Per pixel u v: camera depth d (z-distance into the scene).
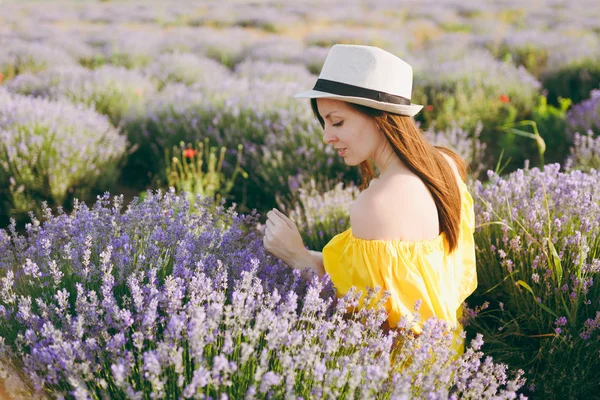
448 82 8.02
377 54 1.86
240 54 12.73
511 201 2.87
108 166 5.14
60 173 4.53
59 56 10.59
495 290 2.77
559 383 2.33
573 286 2.44
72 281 2.15
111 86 7.22
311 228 3.54
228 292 2.09
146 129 6.02
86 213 2.45
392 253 1.87
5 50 10.20
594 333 2.36
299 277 2.08
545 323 2.49
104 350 1.70
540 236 2.60
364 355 1.71
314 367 1.62
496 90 7.40
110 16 21.17
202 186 4.78
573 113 6.49
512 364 2.49
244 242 2.70
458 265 2.24
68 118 5.13
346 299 1.89
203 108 5.87
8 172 4.48
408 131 1.93
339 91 1.87
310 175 4.75
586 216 2.52
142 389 1.59
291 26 19.69
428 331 1.78
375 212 1.87
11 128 4.75
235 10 23.56
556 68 9.04
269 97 6.09
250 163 5.20
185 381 1.64
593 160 4.34
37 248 2.31
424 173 1.92
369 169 2.40
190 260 2.16
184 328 1.68
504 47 12.03
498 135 6.58
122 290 2.08
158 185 5.23
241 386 1.62
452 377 1.87
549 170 2.95
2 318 1.94
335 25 19.34
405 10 23.48
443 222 2.00
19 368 1.81
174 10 23.45
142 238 2.45
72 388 1.69
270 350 1.73
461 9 22.78
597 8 20.42
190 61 9.92
